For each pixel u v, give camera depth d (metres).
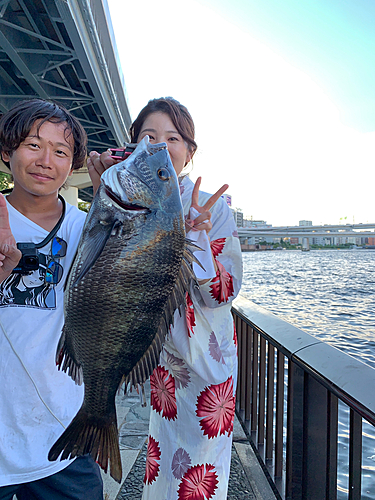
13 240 1.01
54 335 1.24
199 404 1.46
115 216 1.07
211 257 1.34
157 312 1.16
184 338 1.43
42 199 1.28
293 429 1.56
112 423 1.16
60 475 1.23
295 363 1.47
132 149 1.31
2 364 1.18
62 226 1.32
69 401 1.27
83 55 9.20
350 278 39.84
